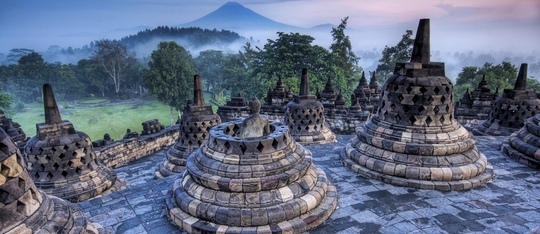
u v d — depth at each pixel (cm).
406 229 722
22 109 6869
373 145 1058
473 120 2233
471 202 842
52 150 1092
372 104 2973
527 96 1636
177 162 1432
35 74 7488
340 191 925
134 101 8162
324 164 1161
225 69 7362
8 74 7331
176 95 5475
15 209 459
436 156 953
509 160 1159
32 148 1091
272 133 800
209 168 755
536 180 976
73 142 1128
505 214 777
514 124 1647
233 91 7450
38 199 514
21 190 471
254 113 807
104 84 8862
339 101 2578
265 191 730
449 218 764
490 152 1255
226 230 693
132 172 1628
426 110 976
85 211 849
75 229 543
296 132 1708
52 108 1115
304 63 5262
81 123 6091
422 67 988
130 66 8644
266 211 703
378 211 806
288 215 714
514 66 5706
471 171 933
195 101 1491
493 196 873
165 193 952
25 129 5556
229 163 743
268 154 750
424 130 976
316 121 1712
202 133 1447
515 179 985
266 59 5481
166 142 2203
